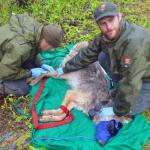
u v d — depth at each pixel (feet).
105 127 6.53
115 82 6.91
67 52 8.45
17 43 6.90
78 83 7.47
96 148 6.32
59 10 9.64
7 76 7.20
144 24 9.12
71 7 9.71
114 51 6.00
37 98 7.31
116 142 6.36
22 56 6.97
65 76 7.64
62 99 7.32
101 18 5.58
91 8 9.63
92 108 7.02
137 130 6.59
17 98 7.55
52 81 7.64
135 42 5.68
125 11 9.63
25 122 7.03
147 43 5.77
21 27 7.04
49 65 8.20
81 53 7.04
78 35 8.91
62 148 6.38
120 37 5.77
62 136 6.59
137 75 5.82
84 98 7.16
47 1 9.93
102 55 6.84
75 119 6.90
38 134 6.64
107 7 5.57
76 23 9.30
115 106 6.29
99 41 6.53
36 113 7.00
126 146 6.30
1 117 7.21
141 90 6.56
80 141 6.47
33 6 9.82
